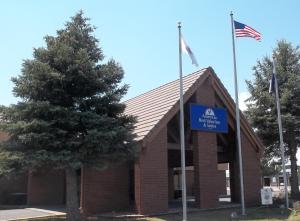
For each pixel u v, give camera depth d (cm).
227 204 2642
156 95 2744
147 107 2598
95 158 1862
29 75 1875
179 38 2027
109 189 2267
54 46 1912
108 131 1830
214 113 2566
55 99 1912
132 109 2756
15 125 1791
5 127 1845
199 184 2433
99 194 2230
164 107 2392
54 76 1834
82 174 2206
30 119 1848
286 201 2519
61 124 1844
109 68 1977
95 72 1911
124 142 1964
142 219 2058
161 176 2236
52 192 2950
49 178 2952
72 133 1878
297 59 3481
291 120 3212
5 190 2962
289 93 3266
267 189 2564
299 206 2430
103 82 1958
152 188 2191
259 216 2220
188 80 2609
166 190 2245
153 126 2225
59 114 1831
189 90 2447
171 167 3503
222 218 2147
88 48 2008
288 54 3488
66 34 1973
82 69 1886
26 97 1919
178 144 2519
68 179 1934
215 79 2630
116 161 1983
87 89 1941
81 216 1978
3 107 1877
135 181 2183
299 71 3450
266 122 3303
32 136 1745
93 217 2109
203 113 2508
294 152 3375
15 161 1775
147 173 2181
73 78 1894
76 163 1756
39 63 1836
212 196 2472
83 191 2189
